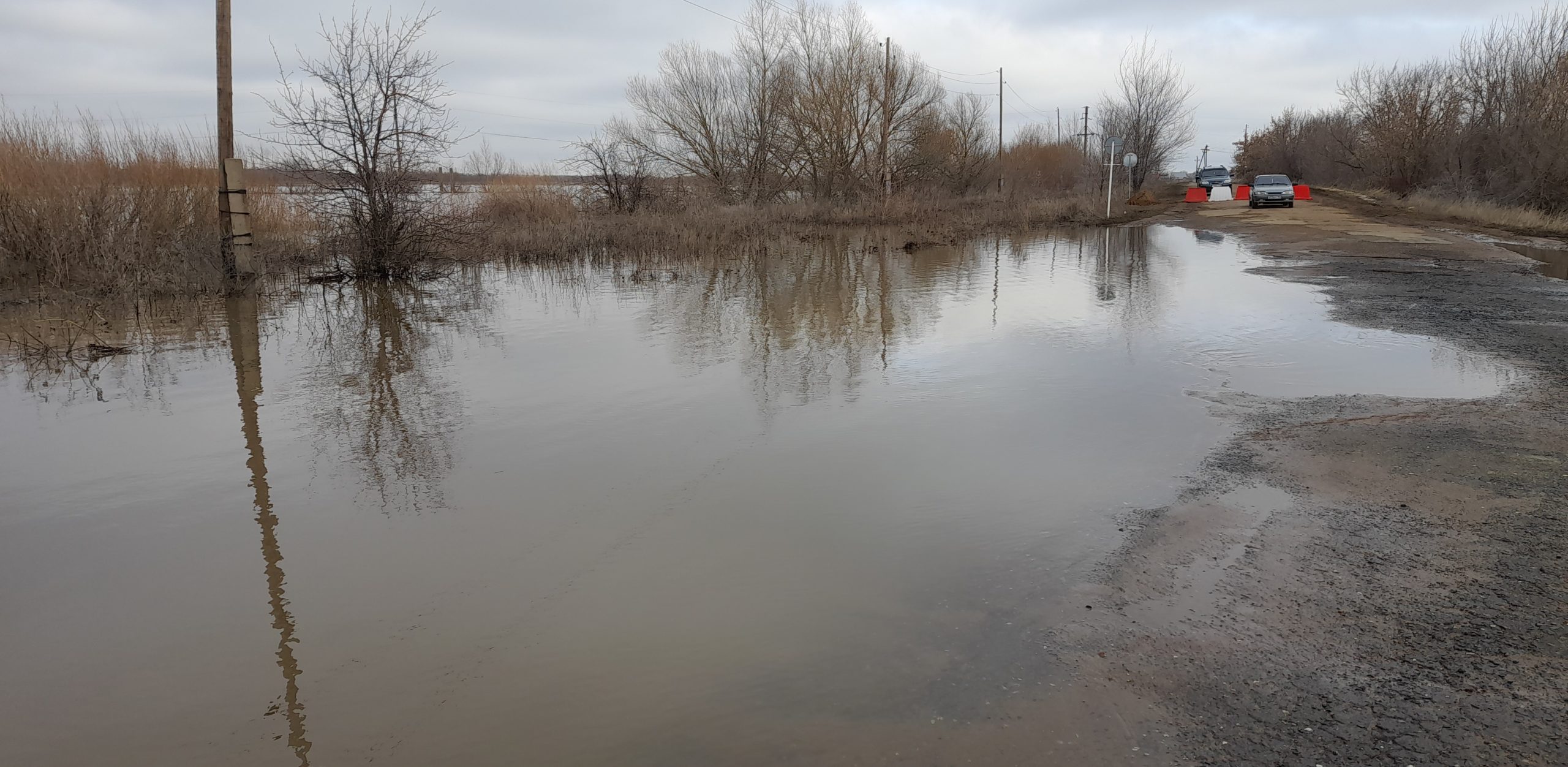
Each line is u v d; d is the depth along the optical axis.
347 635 3.80
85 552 4.67
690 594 4.08
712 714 3.19
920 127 37.91
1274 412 6.65
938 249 21.83
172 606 4.09
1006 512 4.92
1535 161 25.69
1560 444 5.70
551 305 12.91
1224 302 11.92
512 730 3.13
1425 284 13.20
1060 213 32.31
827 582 4.16
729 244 21.97
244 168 14.41
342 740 3.11
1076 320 10.75
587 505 5.14
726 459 5.90
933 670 3.42
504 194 28.03
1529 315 10.44
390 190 15.84
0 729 3.23
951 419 6.70
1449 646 3.44
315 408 7.28
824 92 35.00
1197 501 5.00
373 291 14.84
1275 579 4.05
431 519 5.00
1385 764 2.78
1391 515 4.69
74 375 8.47
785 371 8.36
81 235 13.86
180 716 3.28
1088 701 3.19
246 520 5.05
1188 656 3.45
